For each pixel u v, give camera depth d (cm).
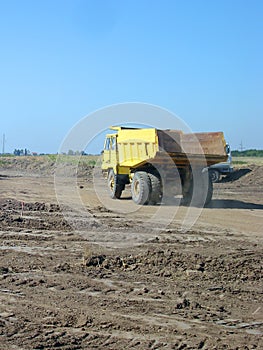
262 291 820
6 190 2564
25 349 568
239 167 3759
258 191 2780
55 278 875
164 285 842
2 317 677
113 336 613
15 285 832
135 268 948
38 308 715
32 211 1714
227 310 724
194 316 692
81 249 1117
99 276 891
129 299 762
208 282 864
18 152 8200
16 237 1248
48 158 5553
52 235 1284
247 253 1082
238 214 1734
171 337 612
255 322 677
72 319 670
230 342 600
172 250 1100
